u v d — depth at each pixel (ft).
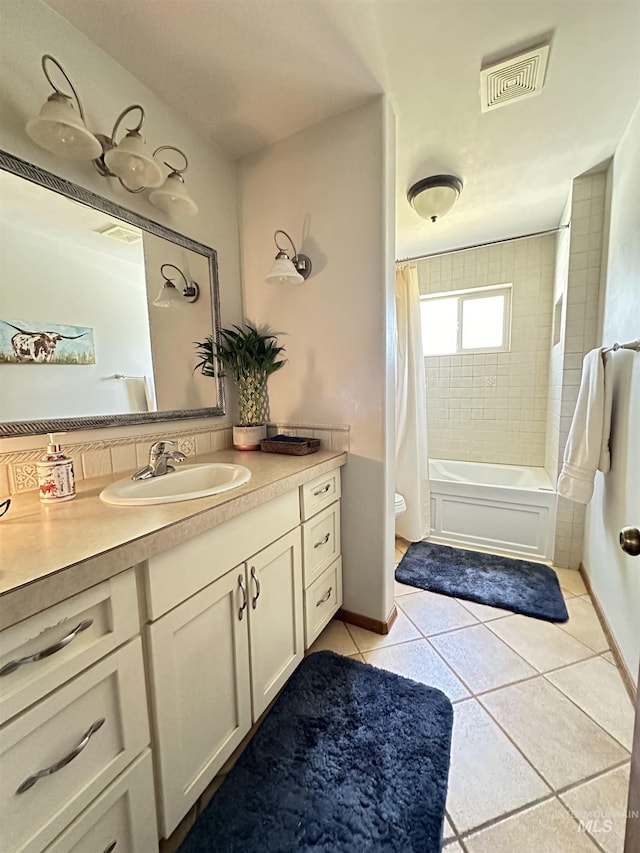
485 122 5.23
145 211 4.56
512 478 9.96
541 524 7.87
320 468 4.91
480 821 3.13
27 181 3.40
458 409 11.03
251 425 5.88
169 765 2.81
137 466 4.59
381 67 4.30
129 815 2.52
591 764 3.61
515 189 7.03
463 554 8.23
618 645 5.03
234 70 4.31
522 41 3.98
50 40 3.51
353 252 5.28
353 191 5.16
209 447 5.73
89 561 2.17
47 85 3.51
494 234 9.05
